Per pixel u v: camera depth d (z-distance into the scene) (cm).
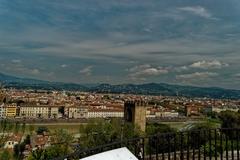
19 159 6338
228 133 961
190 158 916
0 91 18662
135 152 646
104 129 5678
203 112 17575
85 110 15588
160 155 835
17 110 15338
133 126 6619
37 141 7638
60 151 4072
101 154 501
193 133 802
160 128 6950
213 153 967
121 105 18575
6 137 6994
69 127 11969
